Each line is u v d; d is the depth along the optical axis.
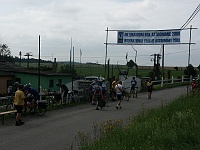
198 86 23.50
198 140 7.53
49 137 11.10
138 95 27.89
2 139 10.80
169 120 10.03
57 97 20.25
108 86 26.22
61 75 36.84
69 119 15.17
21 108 13.62
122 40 31.27
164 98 24.69
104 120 14.64
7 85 35.06
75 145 9.84
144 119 11.24
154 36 30.58
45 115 16.48
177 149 7.07
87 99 23.42
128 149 7.09
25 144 10.07
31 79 35.41
